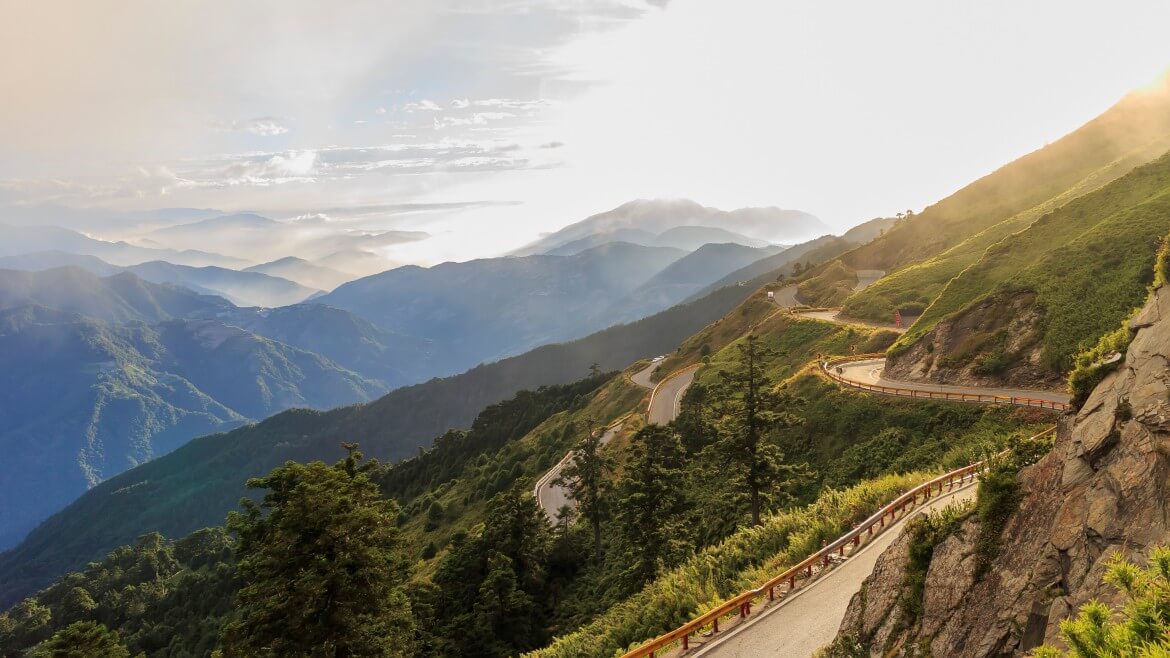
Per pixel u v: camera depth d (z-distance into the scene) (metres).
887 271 132.25
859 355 65.75
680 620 20.20
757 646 15.19
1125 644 4.86
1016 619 8.69
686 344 124.56
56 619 110.12
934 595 10.72
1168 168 58.56
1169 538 6.92
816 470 39.94
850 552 20.38
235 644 19.75
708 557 24.39
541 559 42.97
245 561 20.80
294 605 19.64
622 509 33.75
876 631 11.87
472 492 94.50
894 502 22.14
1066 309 42.22
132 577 128.50
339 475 21.84
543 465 87.88
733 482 30.81
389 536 23.03
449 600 41.44
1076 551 8.34
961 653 9.30
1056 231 59.28
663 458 34.88
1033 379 40.25
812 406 46.56
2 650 105.06
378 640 21.44
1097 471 8.87
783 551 22.58
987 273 58.34
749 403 30.53
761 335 91.81
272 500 21.44
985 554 10.19
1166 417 8.05
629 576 32.81
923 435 36.84
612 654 20.95
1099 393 10.05
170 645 90.81
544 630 37.03
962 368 44.88
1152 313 10.27
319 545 20.56
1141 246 43.41
